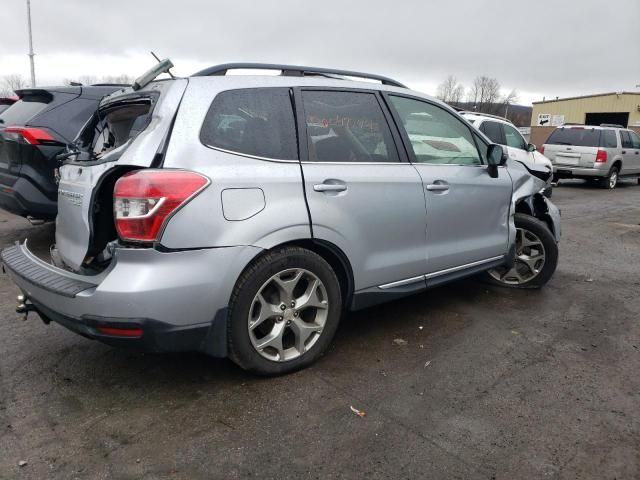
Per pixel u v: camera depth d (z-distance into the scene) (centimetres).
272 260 293
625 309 455
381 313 433
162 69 319
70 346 360
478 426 275
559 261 626
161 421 273
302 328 318
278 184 295
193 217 263
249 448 253
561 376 331
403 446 257
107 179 275
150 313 257
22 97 637
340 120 341
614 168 1552
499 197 441
